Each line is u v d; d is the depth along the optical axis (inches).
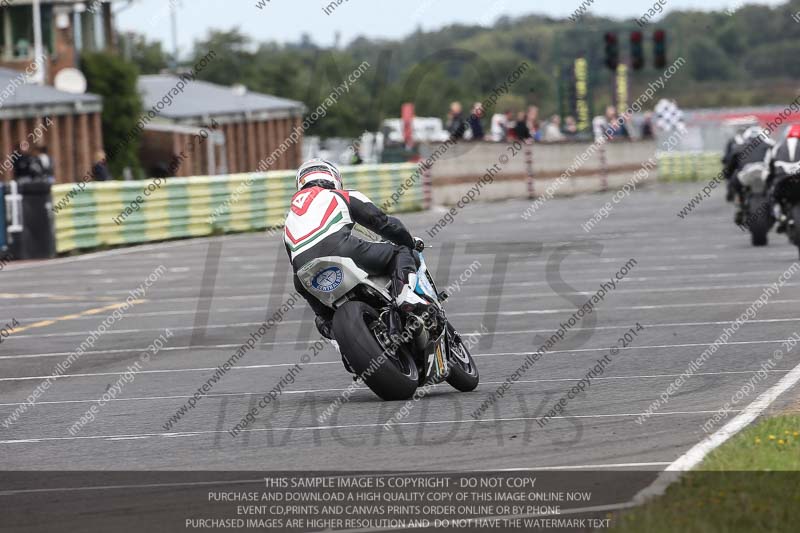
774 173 2395.4
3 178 4601.4
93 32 6195.9
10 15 5895.7
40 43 5698.8
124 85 5753.0
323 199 1221.1
